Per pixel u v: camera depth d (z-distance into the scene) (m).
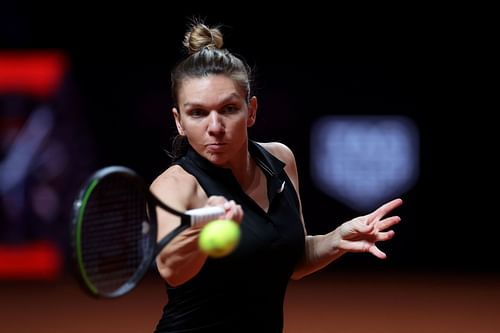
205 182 9.63
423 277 45.81
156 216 8.69
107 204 8.69
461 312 32.81
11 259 49.66
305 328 29.02
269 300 9.85
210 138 9.29
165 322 9.74
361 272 48.47
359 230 10.38
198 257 8.62
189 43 10.49
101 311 33.47
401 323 30.06
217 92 9.22
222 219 8.47
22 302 36.59
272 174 10.22
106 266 8.70
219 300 9.46
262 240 9.56
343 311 33.16
